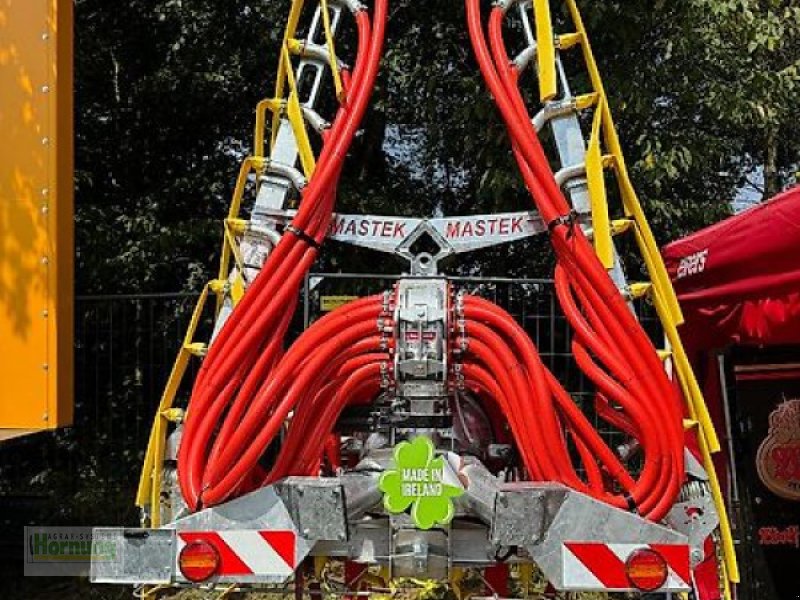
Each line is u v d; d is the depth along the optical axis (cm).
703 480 373
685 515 370
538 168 381
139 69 962
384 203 891
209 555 346
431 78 830
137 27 948
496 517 333
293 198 441
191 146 978
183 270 906
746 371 550
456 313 379
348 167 939
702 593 429
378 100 867
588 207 405
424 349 370
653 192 805
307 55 448
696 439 384
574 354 371
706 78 814
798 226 394
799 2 939
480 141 799
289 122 435
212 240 886
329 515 338
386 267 847
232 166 973
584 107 420
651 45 806
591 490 357
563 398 365
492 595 418
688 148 794
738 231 452
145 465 382
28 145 520
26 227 518
